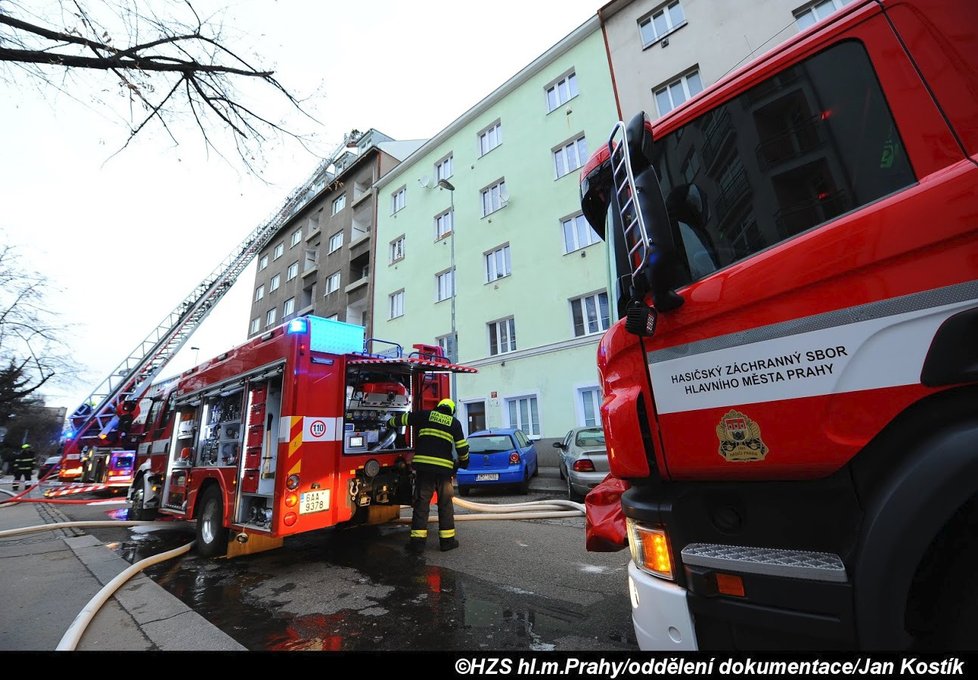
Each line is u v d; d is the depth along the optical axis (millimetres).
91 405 15445
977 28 1413
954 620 1214
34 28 3107
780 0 11867
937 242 1292
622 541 2209
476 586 3746
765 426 1537
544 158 15375
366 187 24781
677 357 1787
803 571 1365
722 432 1633
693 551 1582
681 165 2012
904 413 1319
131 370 15547
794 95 1740
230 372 5664
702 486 1700
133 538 6617
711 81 12484
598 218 2672
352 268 23469
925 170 1389
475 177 17484
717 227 1849
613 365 2115
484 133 17953
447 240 18016
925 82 1449
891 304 1340
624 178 1823
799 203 1648
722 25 12570
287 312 29125
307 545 5574
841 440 1388
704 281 1757
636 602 1729
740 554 1503
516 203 15828
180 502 6203
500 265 16078
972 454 1149
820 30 1708
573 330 13703
